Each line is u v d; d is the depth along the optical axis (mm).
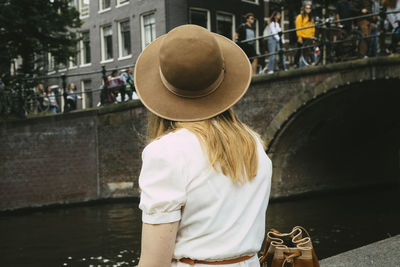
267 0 20172
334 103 11797
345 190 15078
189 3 17469
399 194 14109
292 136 12258
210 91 1140
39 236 8734
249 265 1143
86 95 20156
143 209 1045
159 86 1161
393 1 10008
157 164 1060
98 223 9883
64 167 12969
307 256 1348
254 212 1147
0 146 12016
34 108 13156
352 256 2627
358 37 10312
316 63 11039
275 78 11422
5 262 6922
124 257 6992
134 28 17922
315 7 16672
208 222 1079
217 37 1254
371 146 15781
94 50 19625
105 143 13539
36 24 15398
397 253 2617
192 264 1085
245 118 11961
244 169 1143
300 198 13297
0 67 15469
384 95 12383
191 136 1098
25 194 12289
